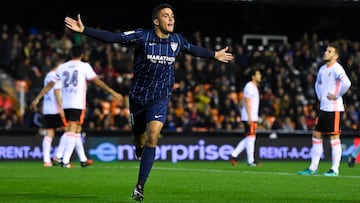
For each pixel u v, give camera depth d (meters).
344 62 76.38
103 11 83.06
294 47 77.94
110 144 55.88
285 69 74.38
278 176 36.12
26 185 29.59
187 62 71.00
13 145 53.72
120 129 58.62
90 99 63.69
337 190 27.94
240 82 72.25
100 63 69.69
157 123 23.23
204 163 53.44
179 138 56.75
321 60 77.19
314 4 77.88
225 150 57.91
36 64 67.12
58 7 81.75
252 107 47.53
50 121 45.00
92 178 33.66
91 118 61.19
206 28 86.25
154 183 31.08
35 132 55.50
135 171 39.16
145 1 83.81
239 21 86.75
